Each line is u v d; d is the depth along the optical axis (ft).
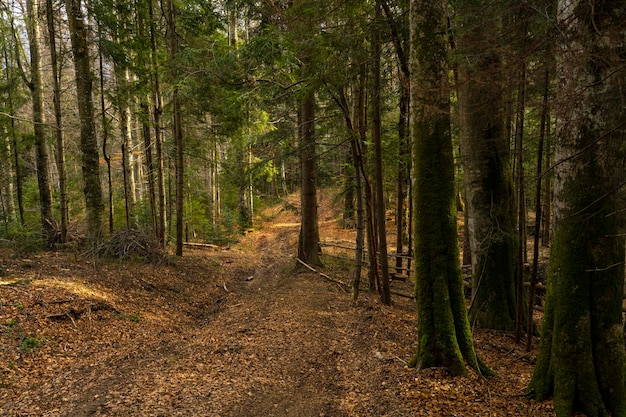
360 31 25.13
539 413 14.30
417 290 18.40
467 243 35.65
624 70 11.93
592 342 14.02
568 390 14.06
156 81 41.06
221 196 85.87
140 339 23.91
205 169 74.23
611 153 13.34
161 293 32.65
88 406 14.74
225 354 20.79
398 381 17.19
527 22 16.15
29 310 22.39
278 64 22.15
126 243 37.83
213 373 18.26
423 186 17.83
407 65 26.25
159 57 40.63
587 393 13.82
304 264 42.47
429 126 17.42
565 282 14.38
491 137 25.72
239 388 16.78
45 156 40.11
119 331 24.20
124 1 39.47
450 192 17.76
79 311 24.18
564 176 14.30
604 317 13.92
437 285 17.83
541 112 17.08
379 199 29.63
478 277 26.63
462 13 22.88
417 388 16.30
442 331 17.69
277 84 25.77
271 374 18.61
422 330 18.15
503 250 26.05
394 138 38.50
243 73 26.53
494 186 26.04
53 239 38.40
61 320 22.93
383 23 24.50
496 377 17.95
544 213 47.78
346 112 27.81
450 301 18.01
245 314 29.27
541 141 18.58
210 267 45.24
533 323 26.11
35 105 40.22
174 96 41.52
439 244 17.80
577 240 14.06
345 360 20.61
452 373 17.25
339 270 43.65
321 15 23.38
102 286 29.22
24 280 25.75
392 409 15.02
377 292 34.60
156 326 26.58
